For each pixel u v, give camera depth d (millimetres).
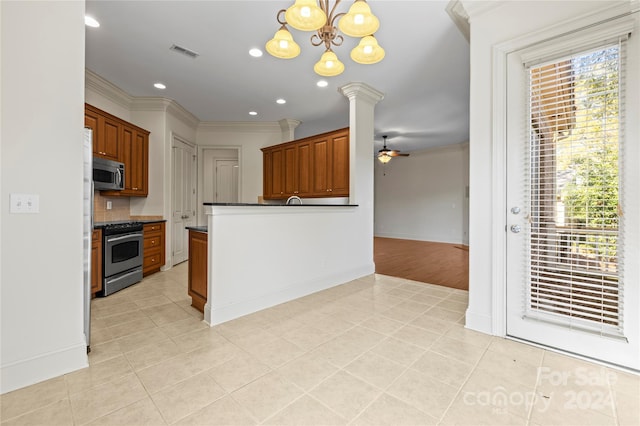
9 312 1610
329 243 3729
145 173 4488
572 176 1979
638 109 1746
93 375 1760
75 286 1833
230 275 2680
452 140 7508
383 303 3111
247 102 4691
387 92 4312
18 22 1625
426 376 1760
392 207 9594
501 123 2244
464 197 8016
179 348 2104
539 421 1385
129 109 4531
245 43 3035
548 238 2078
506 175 2244
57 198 1766
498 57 2248
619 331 1844
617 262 1840
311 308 2959
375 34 2861
